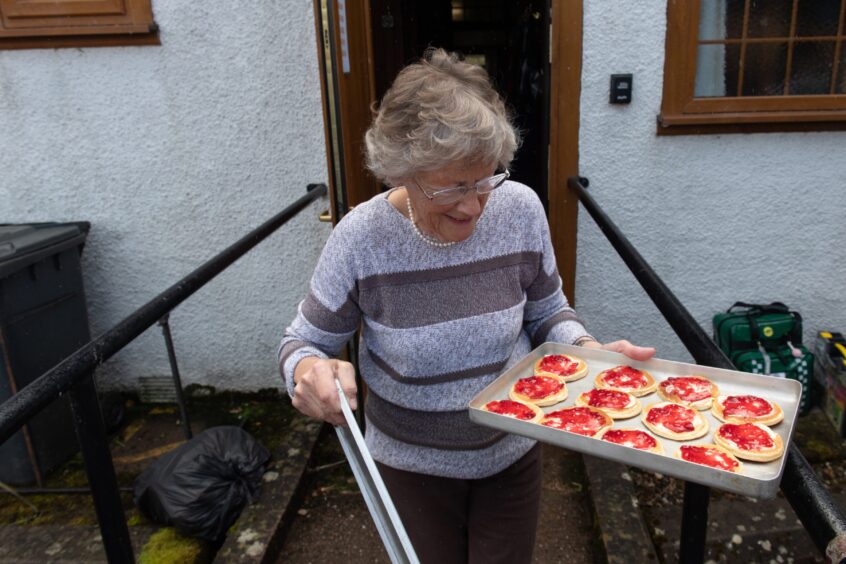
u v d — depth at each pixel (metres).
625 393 1.43
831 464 2.66
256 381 3.34
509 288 1.34
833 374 2.84
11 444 2.71
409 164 1.10
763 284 2.98
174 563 2.26
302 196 3.01
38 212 3.14
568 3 2.70
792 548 2.24
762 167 2.83
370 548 2.40
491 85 1.16
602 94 2.79
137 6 2.83
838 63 2.75
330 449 2.91
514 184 1.36
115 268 3.20
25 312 2.66
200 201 3.08
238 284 3.18
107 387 3.38
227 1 2.82
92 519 2.56
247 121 2.96
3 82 2.97
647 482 2.59
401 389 1.37
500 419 1.21
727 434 1.27
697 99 2.78
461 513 1.49
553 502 2.54
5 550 2.41
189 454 2.47
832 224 2.88
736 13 2.73
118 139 3.03
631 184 2.89
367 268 1.29
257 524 2.39
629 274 3.01
